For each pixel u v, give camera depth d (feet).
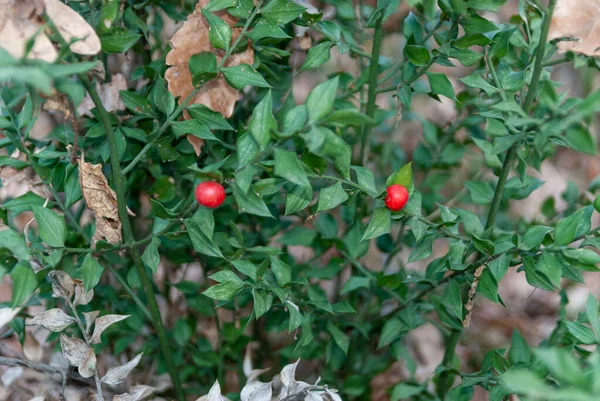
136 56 2.39
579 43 1.87
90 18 2.00
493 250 1.97
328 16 2.45
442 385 2.33
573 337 2.06
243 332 2.42
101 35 1.94
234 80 1.99
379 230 1.96
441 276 2.35
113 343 2.48
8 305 2.22
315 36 2.44
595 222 3.30
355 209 2.35
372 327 2.44
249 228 2.43
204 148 2.24
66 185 2.07
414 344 2.73
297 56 2.53
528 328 2.82
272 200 2.28
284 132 1.82
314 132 1.79
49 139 2.16
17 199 2.00
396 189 1.93
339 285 2.67
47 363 2.42
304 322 2.21
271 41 2.10
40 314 2.03
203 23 2.02
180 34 2.02
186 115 2.06
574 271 1.95
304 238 2.31
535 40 2.10
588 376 1.76
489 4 1.93
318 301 2.20
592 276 3.03
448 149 2.54
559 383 1.94
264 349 2.59
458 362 2.42
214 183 1.93
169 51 2.04
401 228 2.44
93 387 2.39
